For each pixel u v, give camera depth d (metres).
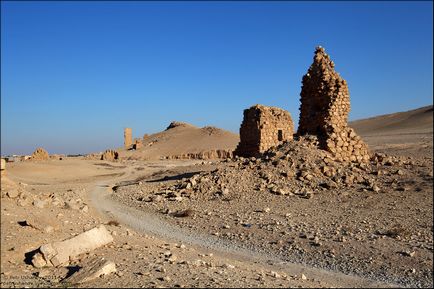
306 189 23.36
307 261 13.87
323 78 28.27
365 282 11.86
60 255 11.55
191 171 37.88
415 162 27.05
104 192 31.95
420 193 21.34
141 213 22.19
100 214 21.70
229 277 10.55
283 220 18.67
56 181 42.81
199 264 11.71
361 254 14.16
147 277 10.13
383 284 11.73
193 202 23.50
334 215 19.09
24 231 13.12
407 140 71.56
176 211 21.66
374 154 28.22
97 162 62.28
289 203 21.52
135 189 30.53
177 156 68.75
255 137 36.28
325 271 12.89
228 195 23.77
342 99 28.03
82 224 16.02
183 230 18.28
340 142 27.30
